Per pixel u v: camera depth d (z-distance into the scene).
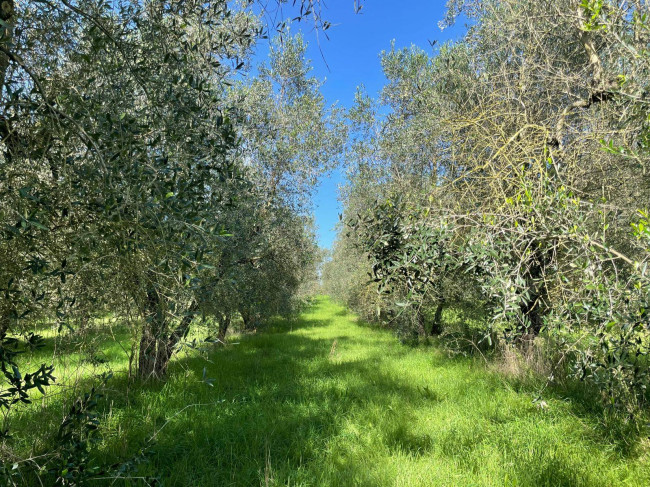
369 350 10.32
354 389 6.37
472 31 6.18
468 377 6.73
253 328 14.06
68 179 2.00
